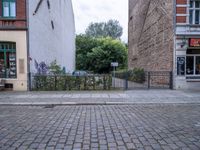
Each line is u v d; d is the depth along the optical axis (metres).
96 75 16.59
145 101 11.91
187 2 16.80
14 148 5.00
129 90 16.33
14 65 16.38
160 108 10.24
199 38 16.83
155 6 21.42
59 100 12.13
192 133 6.07
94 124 7.09
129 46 36.94
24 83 16.22
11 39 16.09
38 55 18.75
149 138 5.65
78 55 62.66
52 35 24.58
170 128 6.57
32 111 9.62
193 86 17.23
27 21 16.09
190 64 17.56
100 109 10.00
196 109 9.94
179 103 11.70
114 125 6.96
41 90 16.23
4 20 16.03
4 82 16.08
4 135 5.98
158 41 20.61
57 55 27.81
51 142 5.38
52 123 7.27
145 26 25.42
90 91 15.73
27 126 6.90
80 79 16.52
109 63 55.50
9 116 8.51
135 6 31.33
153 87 17.78
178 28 16.78
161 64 19.81
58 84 16.41
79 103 11.41
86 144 5.23
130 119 7.80
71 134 6.02
